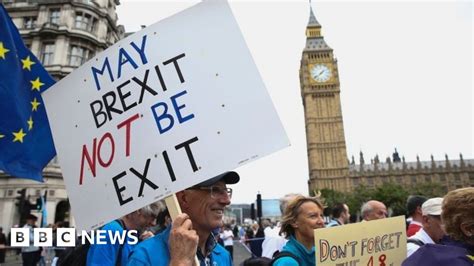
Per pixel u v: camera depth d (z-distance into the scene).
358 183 110.56
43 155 3.83
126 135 2.14
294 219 3.16
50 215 28.11
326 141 106.50
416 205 4.88
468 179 110.56
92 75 2.37
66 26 32.34
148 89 2.18
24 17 33.97
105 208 2.07
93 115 2.29
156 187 1.98
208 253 2.21
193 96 2.08
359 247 2.95
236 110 1.97
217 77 2.07
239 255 20.95
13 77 3.69
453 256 2.04
